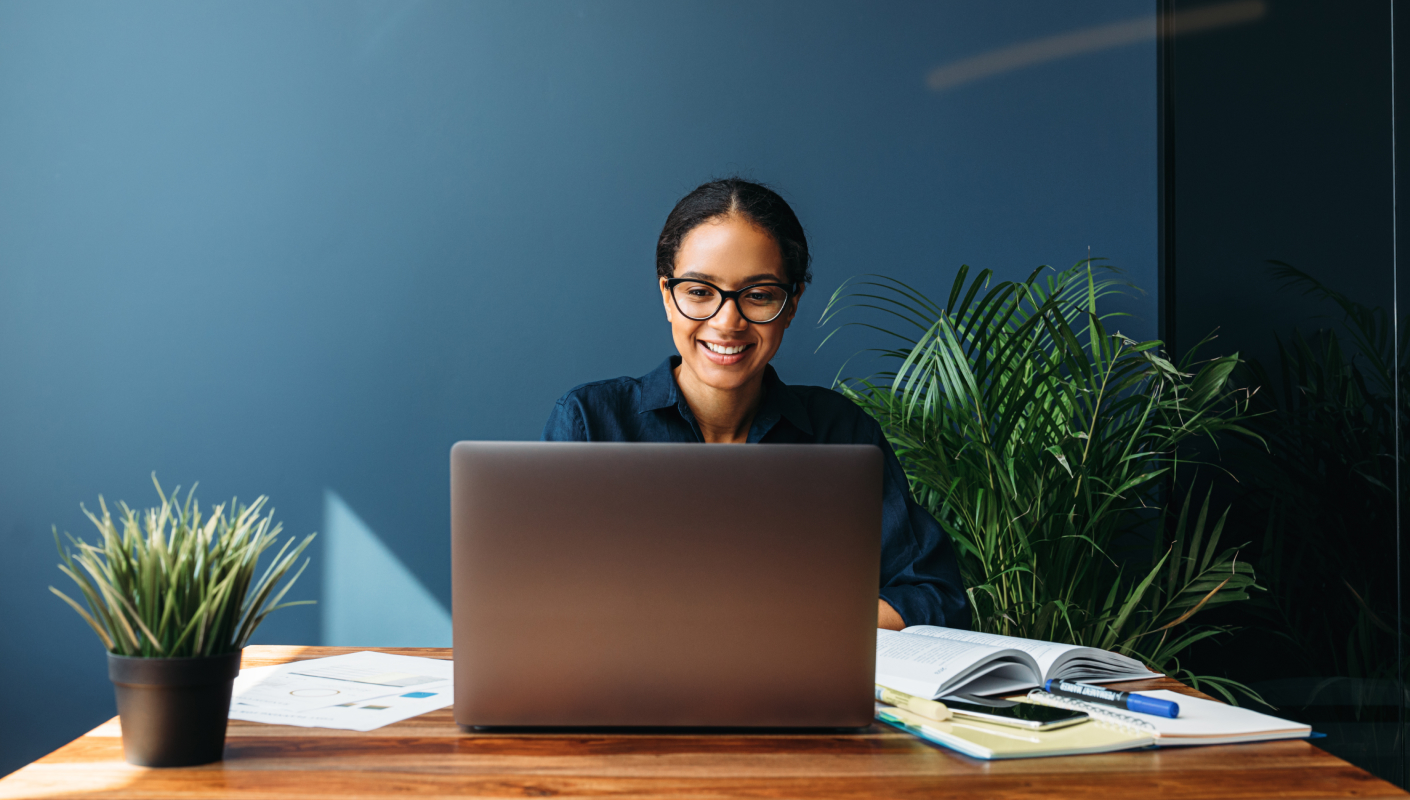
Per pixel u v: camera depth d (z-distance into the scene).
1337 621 1.68
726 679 0.80
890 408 1.91
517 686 0.80
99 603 0.72
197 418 2.31
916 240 2.40
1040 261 2.41
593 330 2.36
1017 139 2.42
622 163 2.38
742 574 0.80
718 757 0.75
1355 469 1.64
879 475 0.80
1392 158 1.57
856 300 2.38
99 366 2.30
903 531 1.36
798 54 2.40
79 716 2.27
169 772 0.71
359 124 2.35
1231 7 2.09
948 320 1.83
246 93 2.34
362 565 2.32
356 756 0.75
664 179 2.38
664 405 1.45
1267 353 1.95
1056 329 1.87
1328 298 1.75
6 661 2.26
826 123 2.39
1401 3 1.55
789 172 2.39
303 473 2.32
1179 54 2.34
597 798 0.66
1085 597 1.88
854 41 2.40
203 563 0.73
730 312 1.26
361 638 2.31
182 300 2.32
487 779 0.69
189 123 2.33
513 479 0.79
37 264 2.31
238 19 2.34
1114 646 1.83
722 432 1.49
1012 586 1.82
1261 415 1.93
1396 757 1.51
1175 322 2.36
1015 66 2.40
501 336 2.35
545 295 2.36
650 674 0.80
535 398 2.35
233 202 2.33
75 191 2.31
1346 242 1.69
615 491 0.79
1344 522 1.66
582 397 1.47
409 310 2.35
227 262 2.33
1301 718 1.78
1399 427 1.53
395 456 2.33
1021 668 0.92
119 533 0.77
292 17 2.35
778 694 0.80
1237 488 2.03
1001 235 2.41
